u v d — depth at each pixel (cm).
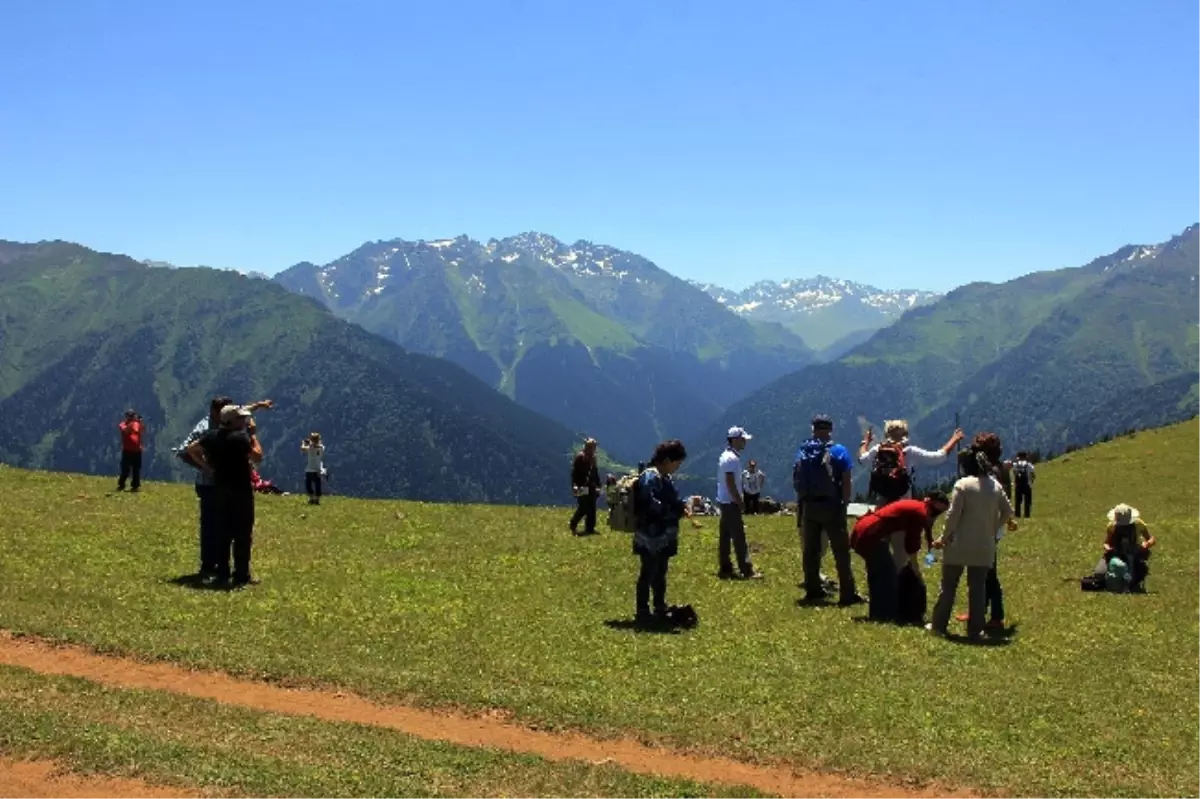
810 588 2494
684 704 1658
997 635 2175
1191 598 2619
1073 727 1594
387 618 2191
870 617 2294
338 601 2334
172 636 1923
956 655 1988
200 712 1498
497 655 1923
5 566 2491
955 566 2138
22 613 1998
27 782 1211
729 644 2048
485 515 4278
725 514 2789
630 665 1884
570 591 2570
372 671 1750
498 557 3073
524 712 1584
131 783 1223
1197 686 1831
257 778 1242
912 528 2297
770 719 1590
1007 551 3562
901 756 1441
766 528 4106
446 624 2161
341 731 1449
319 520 3791
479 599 2436
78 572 2488
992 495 2108
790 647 2027
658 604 2230
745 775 1391
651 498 2202
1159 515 5459
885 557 2291
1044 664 1948
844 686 1769
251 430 2525
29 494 3991
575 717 1565
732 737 1505
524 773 1324
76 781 1222
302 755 1343
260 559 2834
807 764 1418
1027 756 1464
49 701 1485
